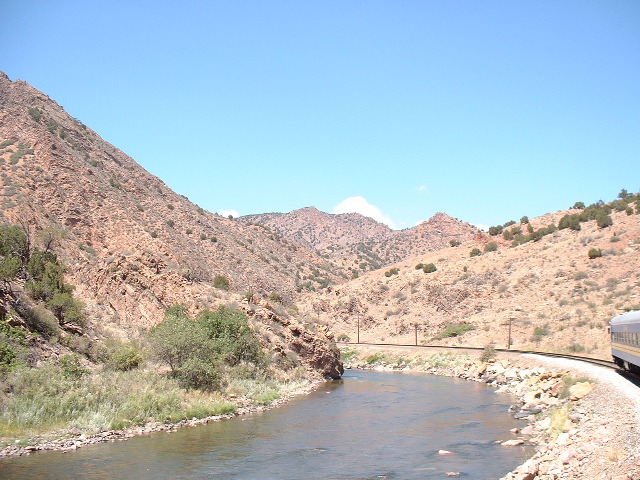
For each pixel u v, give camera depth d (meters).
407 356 78.50
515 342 77.12
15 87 141.00
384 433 29.48
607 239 103.56
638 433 18.84
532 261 108.06
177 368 38.53
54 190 92.75
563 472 17.50
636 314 34.06
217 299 58.94
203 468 21.95
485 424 31.94
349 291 126.56
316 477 20.98
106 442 25.27
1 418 24.66
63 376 30.58
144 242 96.38
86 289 55.25
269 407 38.22
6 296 37.12
